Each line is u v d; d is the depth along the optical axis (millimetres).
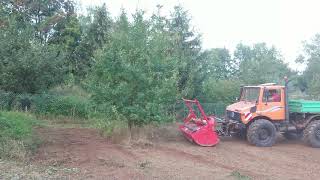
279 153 13445
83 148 12555
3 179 8430
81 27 30188
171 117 14602
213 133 14141
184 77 21375
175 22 22484
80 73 27125
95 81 14227
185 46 22250
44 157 11047
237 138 16406
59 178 8812
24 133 12773
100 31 27297
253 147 14453
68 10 33781
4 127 12578
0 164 9781
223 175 9883
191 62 21844
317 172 10758
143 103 13938
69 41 29359
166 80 14078
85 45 27703
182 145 14016
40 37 30234
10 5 30453
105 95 13750
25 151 11102
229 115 16297
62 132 15461
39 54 20594
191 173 9969
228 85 24406
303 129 15375
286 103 15422
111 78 14039
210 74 23719
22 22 28516
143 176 9414
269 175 10203
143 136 14180
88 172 9602
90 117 17094
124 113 13711
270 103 15281
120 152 12297
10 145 11102
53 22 30500
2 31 21734
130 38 14492
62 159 10891
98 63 14062
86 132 15734
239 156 12625
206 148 13711
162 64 14555
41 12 32781
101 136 14836
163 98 14125
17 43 20938
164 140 14797
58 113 20000
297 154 13352
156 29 15414
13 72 20000
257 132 14680
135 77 13812
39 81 20766
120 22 14961
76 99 21000
